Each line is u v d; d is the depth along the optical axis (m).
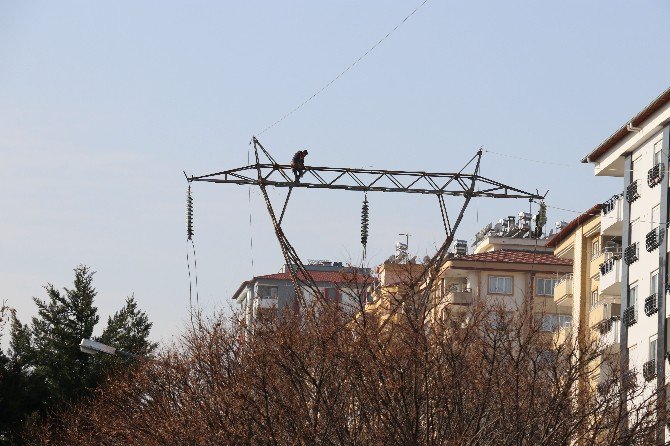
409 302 64.31
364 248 65.38
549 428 65.44
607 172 109.88
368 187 66.50
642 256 102.06
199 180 67.69
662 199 99.50
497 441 63.56
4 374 121.88
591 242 121.88
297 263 66.81
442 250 66.25
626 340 102.75
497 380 66.06
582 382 73.94
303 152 66.38
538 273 143.12
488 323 76.56
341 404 63.47
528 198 67.38
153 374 77.19
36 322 133.50
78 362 131.00
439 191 66.94
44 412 122.94
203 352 72.56
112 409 81.81
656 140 101.50
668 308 96.56
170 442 70.88
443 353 65.06
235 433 65.38
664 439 74.88
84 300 134.12
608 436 68.75
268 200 66.94
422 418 63.62
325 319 64.56
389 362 61.31
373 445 62.00
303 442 62.12
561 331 112.00
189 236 70.75
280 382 65.62
